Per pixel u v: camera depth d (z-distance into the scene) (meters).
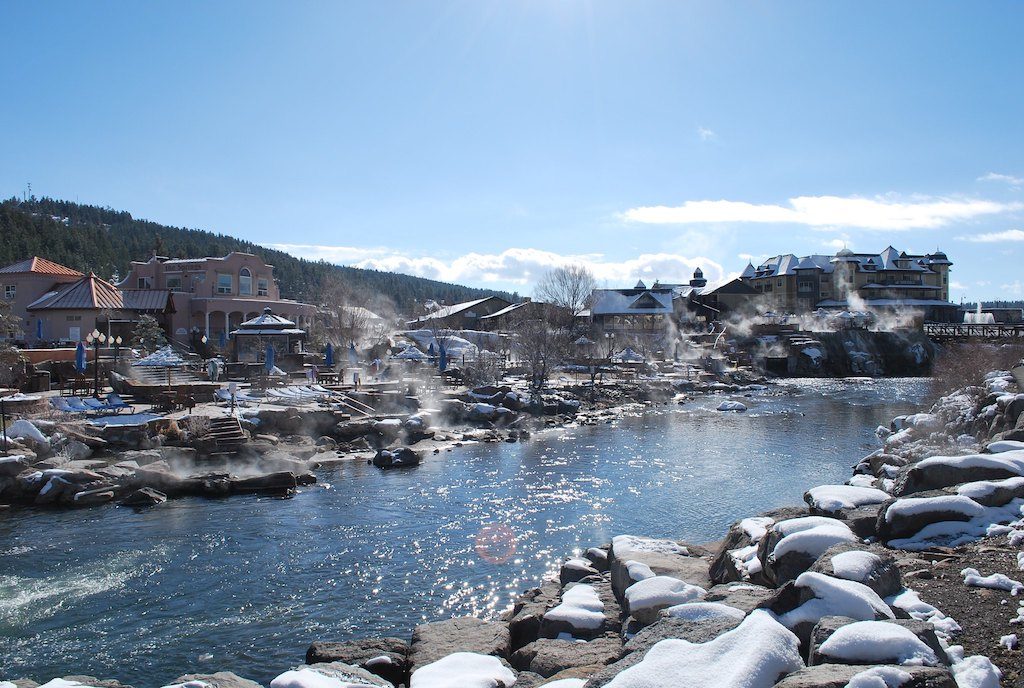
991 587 9.63
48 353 44.19
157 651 14.50
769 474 31.17
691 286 137.12
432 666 10.12
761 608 8.41
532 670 9.95
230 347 59.44
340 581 18.39
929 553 11.25
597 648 10.15
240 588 17.81
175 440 30.91
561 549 21.03
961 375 44.69
